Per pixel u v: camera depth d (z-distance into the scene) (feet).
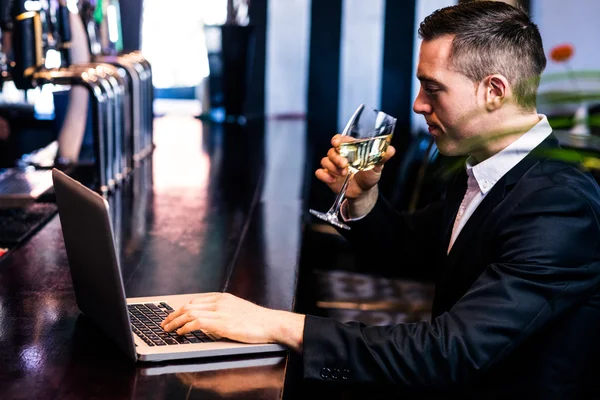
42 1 7.95
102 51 10.61
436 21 4.85
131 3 14.35
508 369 4.83
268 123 14.30
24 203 7.30
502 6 4.83
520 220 4.63
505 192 4.82
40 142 11.74
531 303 4.41
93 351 4.35
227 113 14.26
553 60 4.10
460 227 5.23
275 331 4.43
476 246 4.87
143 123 10.38
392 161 13.58
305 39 17.56
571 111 4.81
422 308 8.27
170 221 7.30
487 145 4.95
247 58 14.12
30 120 11.85
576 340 4.73
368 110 5.36
